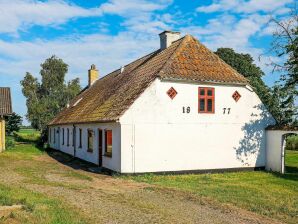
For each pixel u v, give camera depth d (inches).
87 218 382.6
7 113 1296.8
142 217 401.4
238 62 1729.8
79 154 1123.9
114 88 1050.1
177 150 807.7
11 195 464.8
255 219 417.1
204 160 834.2
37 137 2229.3
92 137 987.3
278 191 605.9
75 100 1612.9
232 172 854.5
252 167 886.4
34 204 418.6
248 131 883.4
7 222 339.6
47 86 2637.8
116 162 787.4
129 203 474.3
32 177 693.3
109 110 861.8
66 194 518.6
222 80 845.8
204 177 761.6
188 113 820.0
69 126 1286.9
